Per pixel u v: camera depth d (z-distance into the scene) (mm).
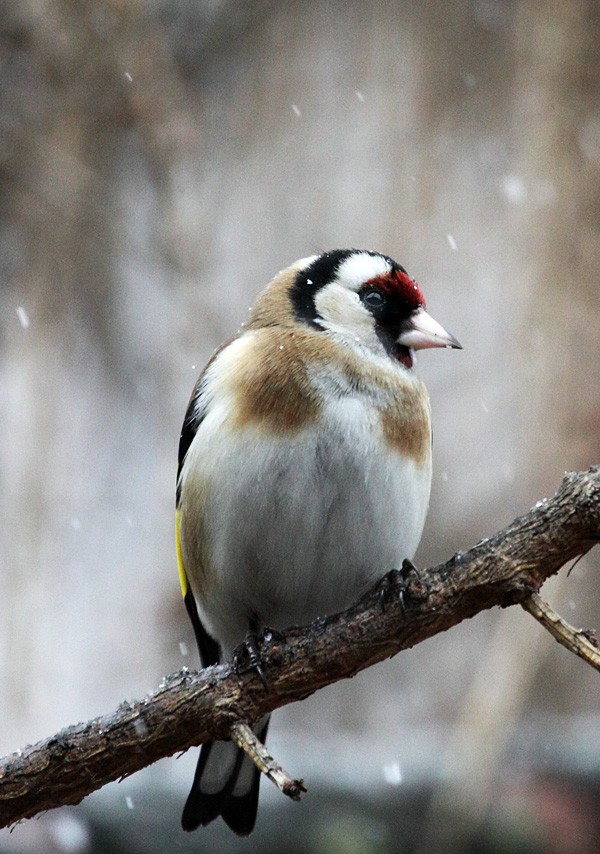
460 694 11891
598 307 11953
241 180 12422
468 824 9484
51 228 11602
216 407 6852
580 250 12070
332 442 6645
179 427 11133
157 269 11648
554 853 9773
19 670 10141
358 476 6660
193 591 7297
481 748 9727
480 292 12109
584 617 12828
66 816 9328
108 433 11086
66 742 5301
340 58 12797
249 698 5359
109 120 11734
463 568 5277
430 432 7094
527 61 12469
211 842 9477
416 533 6988
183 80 12758
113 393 11305
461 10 12844
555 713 12219
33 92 11664
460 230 12227
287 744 11227
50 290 11484
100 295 11562
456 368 12086
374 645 5379
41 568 10477
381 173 12367
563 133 12305
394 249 12148
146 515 10867
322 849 9469
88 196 11672
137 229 11695
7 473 10758
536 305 12000
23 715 10047
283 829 9516
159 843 9469
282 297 7332
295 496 6652
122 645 10414
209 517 6816
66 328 11422
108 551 10672
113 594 10570
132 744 5316
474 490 11898
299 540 6754
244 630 7379
